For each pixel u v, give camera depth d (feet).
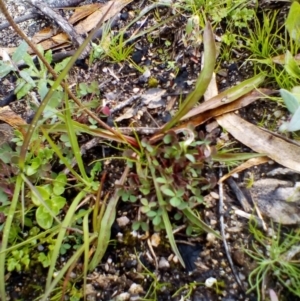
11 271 0.85
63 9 1.16
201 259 0.82
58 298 0.82
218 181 0.88
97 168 0.91
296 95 0.90
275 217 0.83
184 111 0.87
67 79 1.04
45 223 0.83
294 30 0.94
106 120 0.97
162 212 0.82
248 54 1.00
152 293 0.81
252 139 0.90
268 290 0.78
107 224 0.83
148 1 1.13
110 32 1.09
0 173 0.87
